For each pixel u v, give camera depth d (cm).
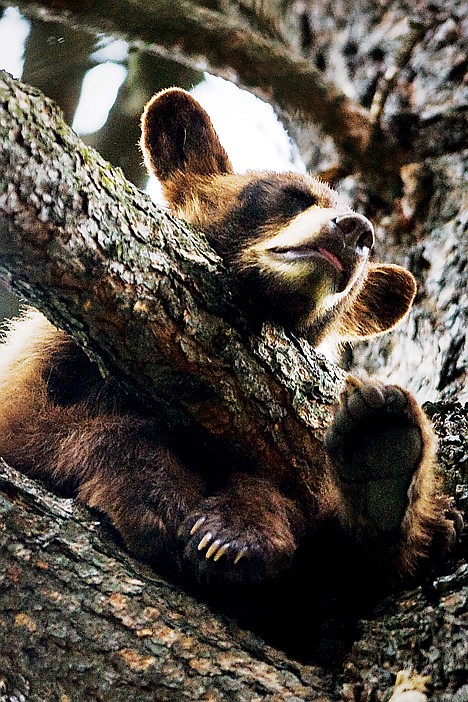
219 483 757
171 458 738
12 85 569
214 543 675
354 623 654
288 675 595
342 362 1095
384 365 1052
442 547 696
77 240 599
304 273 798
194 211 935
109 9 867
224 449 736
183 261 688
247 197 909
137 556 677
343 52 1135
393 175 1048
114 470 718
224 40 926
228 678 580
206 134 991
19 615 589
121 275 630
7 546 600
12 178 561
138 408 772
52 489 738
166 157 991
